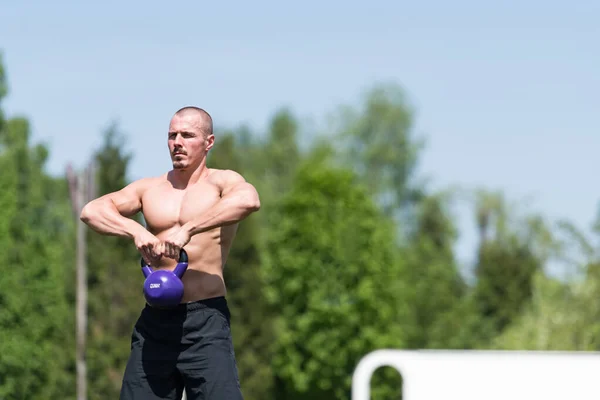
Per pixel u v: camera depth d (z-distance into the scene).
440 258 120.81
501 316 119.62
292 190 108.94
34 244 97.38
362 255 105.75
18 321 94.88
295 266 104.94
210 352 13.09
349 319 104.25
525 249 121.56
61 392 88.56
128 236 13.10
